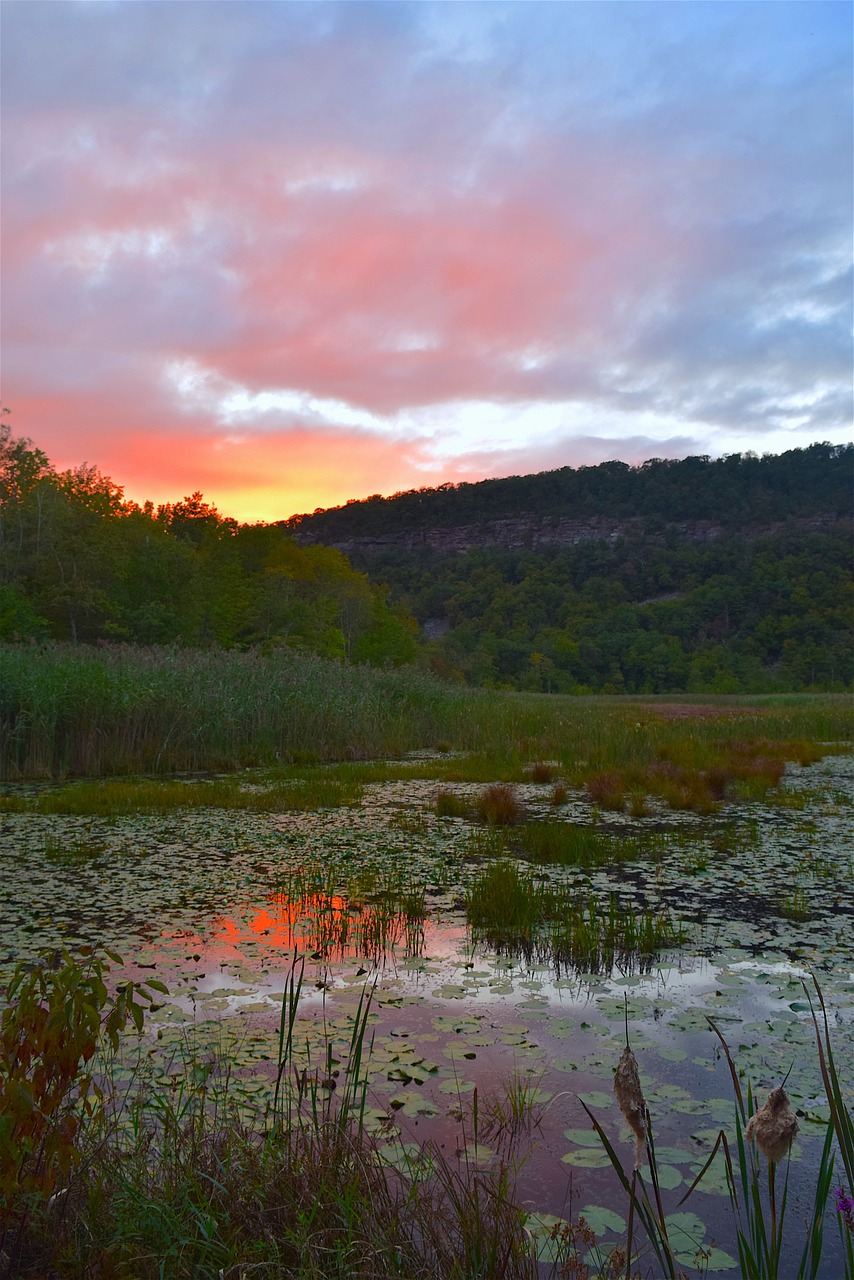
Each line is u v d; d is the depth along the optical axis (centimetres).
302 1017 434
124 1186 255
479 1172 287
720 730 2256
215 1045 399
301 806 1069
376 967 513
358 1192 262
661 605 13300
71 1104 288
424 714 2075
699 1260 254
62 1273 234
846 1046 404
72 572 3731
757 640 12194
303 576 6206
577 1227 262
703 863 788
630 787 1257
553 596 14562
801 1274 215
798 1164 311
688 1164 309
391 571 18912
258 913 620
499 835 908
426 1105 345
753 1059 390
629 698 5647
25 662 1498
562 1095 356
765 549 15138
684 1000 465
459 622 15238
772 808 1104
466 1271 237
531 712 2469
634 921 595
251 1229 253
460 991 475
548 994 472
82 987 264
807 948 555
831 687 10494
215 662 1738
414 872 750
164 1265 234
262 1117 329
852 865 784
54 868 752
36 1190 249
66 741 1411
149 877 721
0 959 510
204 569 4800
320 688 1803
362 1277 232
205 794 1121
